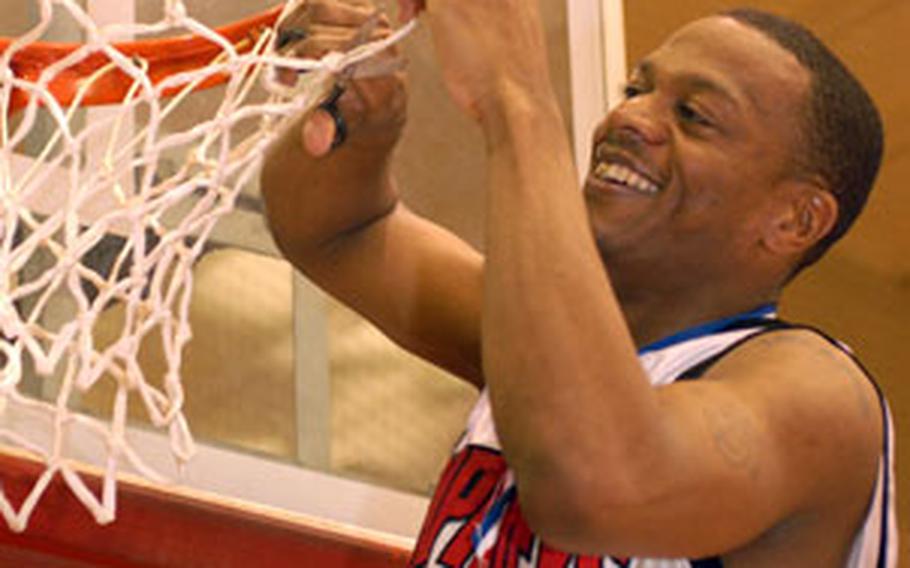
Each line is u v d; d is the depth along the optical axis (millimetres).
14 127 2928
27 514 2211
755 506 2053
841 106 2365
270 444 3809
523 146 2125
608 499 1975
